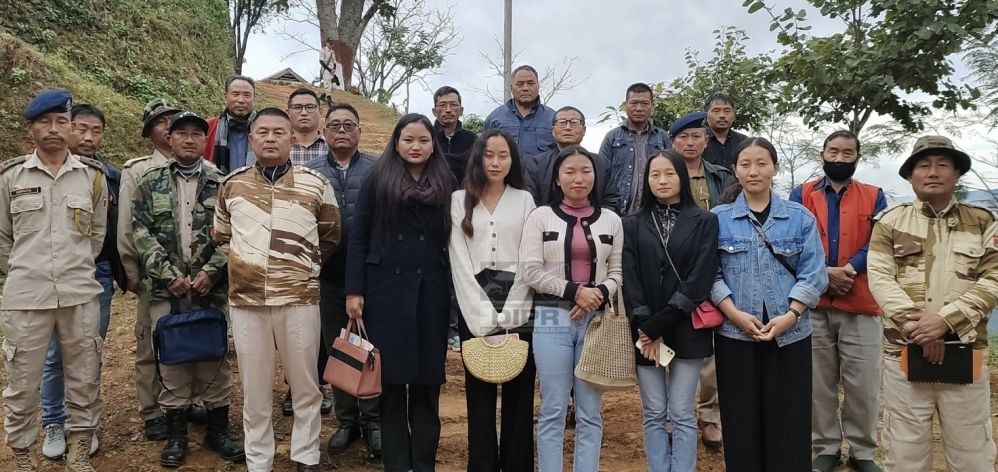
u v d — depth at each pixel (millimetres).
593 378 3129
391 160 3426
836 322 3803
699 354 3188
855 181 3867
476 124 17047
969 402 3041
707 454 4105
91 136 4121
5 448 3844
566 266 3268
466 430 4348
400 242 3377
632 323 3309
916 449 3162
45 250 3412
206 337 3557
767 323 3188
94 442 3752
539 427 3283
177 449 3674
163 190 3740
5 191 3434
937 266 3105
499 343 3221
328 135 4023
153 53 10711
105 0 10398
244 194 3365
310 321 3404
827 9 4926
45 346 3461
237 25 20016
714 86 7070
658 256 3266
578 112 4402
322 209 3578
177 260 3713
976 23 4418
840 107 5105
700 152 4215
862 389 3748
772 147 3316
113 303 6137
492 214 3387
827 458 3867
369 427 3898
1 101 7016
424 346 3363
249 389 3359
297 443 3428
